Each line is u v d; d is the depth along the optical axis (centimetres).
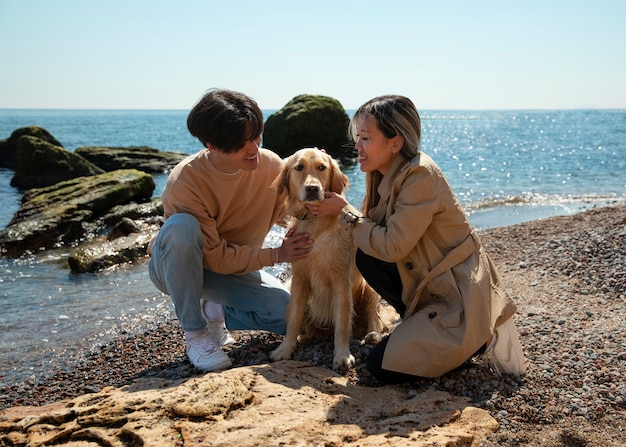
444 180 322
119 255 788
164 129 6394
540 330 417
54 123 8912
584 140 3862
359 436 258
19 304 605
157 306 593
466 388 321
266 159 404
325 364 363
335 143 2048
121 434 252
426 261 326
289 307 389
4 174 1898
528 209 1221
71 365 435
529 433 278
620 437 276
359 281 418
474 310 310
